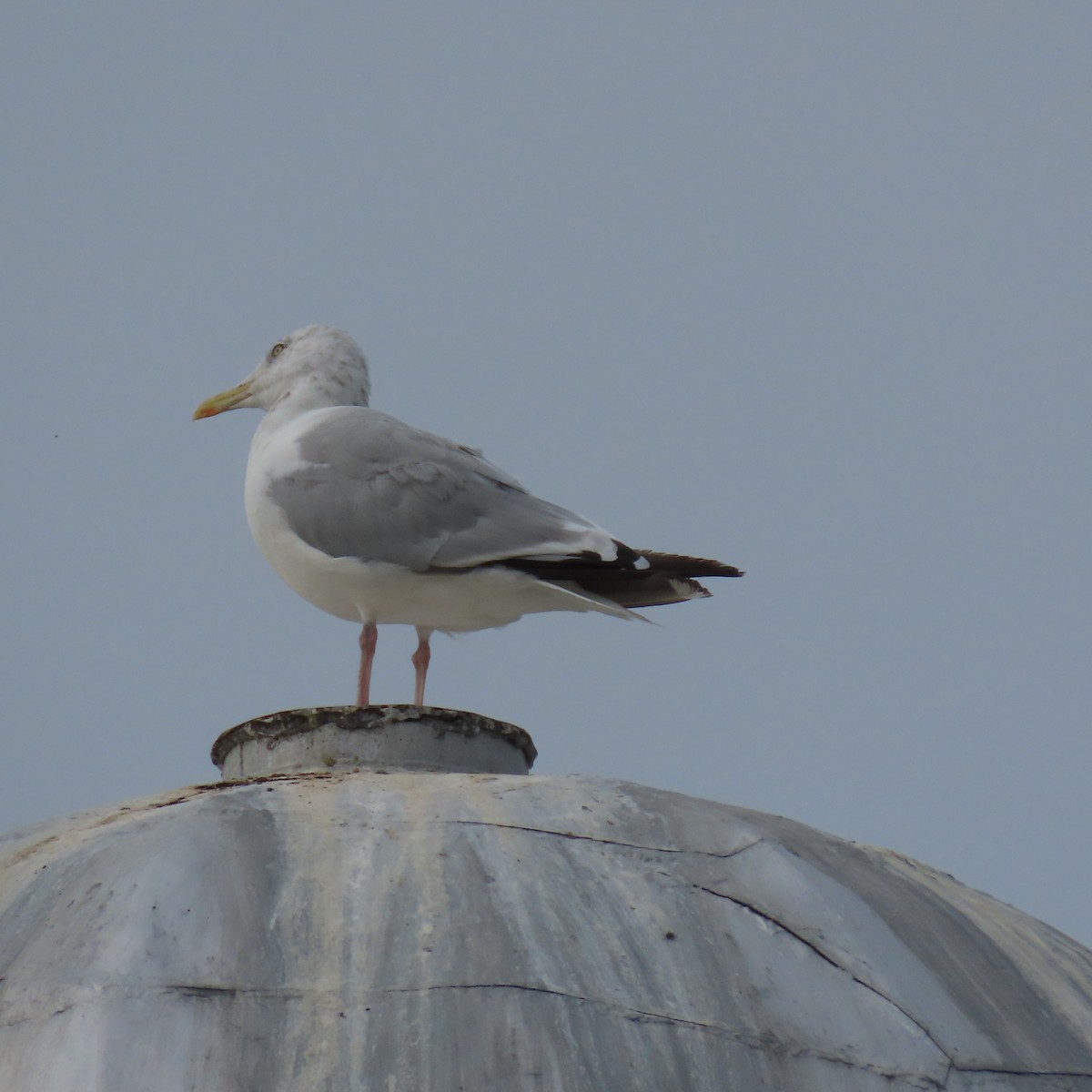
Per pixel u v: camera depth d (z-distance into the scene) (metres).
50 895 11.79
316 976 10.92
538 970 11.03
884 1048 11.33
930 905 13.05
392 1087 10.37
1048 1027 12.23
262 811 12.33
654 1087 10.64
